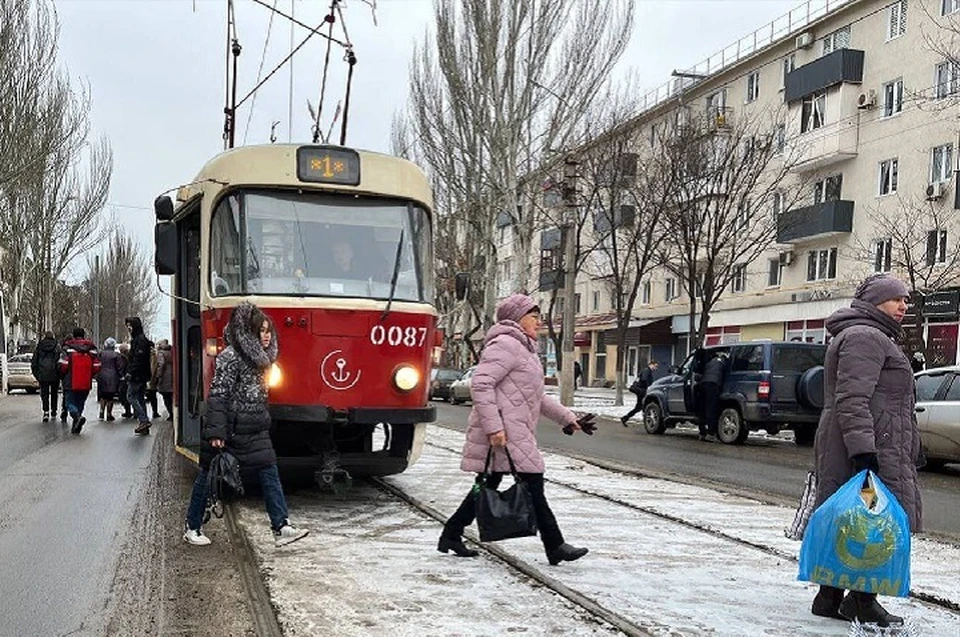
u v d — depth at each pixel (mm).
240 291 8328
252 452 6824
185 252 10195
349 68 11984
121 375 19062
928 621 5246
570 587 5742
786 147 34312
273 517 6902
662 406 20203
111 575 6074
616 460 14125
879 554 4754
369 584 5781
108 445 13875
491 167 29625
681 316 42250
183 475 10641
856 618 4977
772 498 10109
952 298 26375
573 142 28906
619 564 6438
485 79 29484
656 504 9203
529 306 6266
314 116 13227
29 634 4879
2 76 26875
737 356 18234
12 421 18453
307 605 5305
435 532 7492
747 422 17734
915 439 5031
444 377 34000
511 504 5969
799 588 5871
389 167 9062
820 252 33719
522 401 6125
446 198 33875
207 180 8961
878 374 4883
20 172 27703
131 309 83188
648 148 32000
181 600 5465
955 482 12922
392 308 8461
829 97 32594
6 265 42156
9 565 6348
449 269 37281
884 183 30844
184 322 10078
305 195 8766
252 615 5141
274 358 6969
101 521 7855
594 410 27875
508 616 5117
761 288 37000
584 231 45688
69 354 15812
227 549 6805
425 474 11000
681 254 26969
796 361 17609
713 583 5949
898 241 25938
